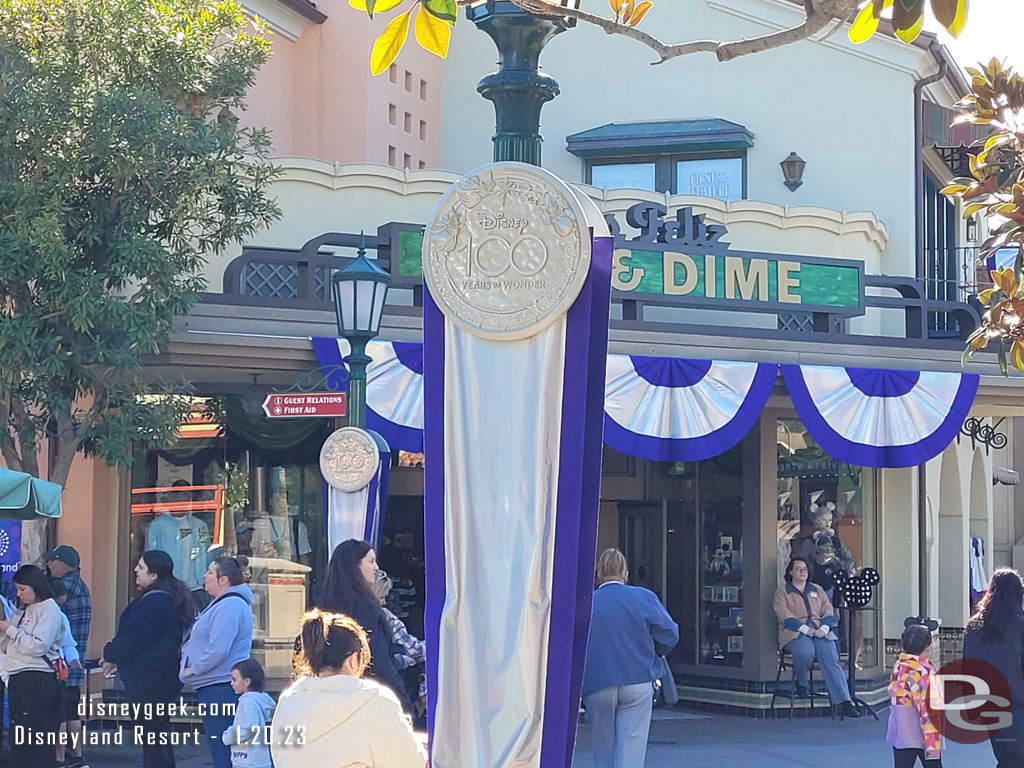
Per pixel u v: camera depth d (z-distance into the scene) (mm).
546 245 3949
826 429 12977
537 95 4961
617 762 8516
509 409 3975
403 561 15109
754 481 14977
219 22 11125
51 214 9766
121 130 10039
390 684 7570
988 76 6711
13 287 10031
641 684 8594
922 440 13281
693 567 15391
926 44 16734
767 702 14562
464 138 18594
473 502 3975
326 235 12484
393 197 14016
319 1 17234
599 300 3945
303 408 9688
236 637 8219
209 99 11094
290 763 4844
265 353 11609
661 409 12430
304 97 17047
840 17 4012
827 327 14102
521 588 3895
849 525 15555
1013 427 28281
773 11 17578
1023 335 6848
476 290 3990
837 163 17188
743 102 17672
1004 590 8680
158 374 12273
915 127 16969
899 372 13312
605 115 18219
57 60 10273
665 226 13562
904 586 15922
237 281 12164
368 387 11609
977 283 17594
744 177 17547
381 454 9531
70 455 10414
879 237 16078
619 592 8680
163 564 9250
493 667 3900
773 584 14852
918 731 8805
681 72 17969
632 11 4414
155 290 10266
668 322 13695
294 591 13617
